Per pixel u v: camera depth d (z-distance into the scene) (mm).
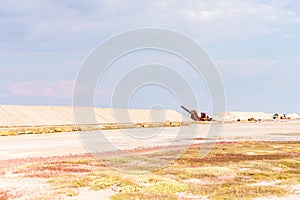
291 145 51906
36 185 23250
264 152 42656
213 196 20016
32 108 173875
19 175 26969
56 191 21469
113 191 21594
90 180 24594
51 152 45125
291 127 123688
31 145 56750
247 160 34750
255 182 24094
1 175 26969
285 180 24516
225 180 24734
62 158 37562
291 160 34000
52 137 77875
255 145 52219
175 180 24484
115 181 23953
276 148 47625
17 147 53188
